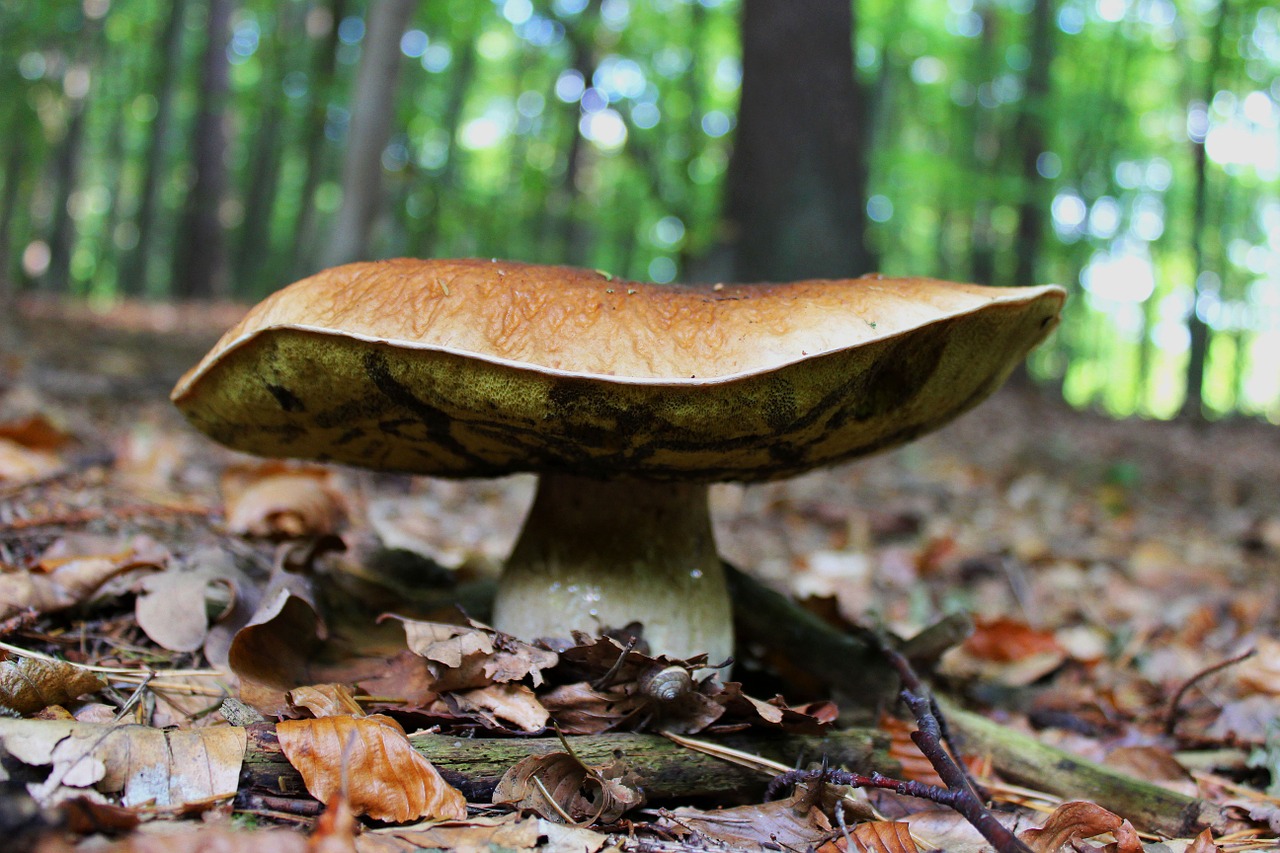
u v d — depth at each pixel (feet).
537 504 6.79
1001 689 8.39
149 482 10.93
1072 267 62.28
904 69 65.92
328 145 68.74
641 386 4.62
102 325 36.78
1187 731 7.82
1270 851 5.34
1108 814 5.09
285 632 6.06
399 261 5.38
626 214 45.75
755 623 7.41
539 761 4.93
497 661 5.63
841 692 7.25
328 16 43.93
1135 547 16.19
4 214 72.18
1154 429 42.65
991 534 16.28
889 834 4.90
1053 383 72.38
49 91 67.15
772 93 25.31
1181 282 92.02
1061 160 58.29
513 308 4.86
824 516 16.70
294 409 5.52
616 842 4.66
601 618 6.34
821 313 4.93
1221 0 56.49
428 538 12.32
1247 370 107.24
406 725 5.48
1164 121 70.59
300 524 8.62
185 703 5.57
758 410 4.95
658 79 58.44
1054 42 52.80
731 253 25.86
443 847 4.25
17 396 15.72
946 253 75.72
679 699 5.59
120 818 3.93
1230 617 11.59
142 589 6.63
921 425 6.29
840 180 25.36
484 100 85.97
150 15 75.20
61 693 5.14
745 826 5.03
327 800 4.46
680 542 6.63
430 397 5.01
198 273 63.72
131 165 95.35
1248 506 22.52
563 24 40.63
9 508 8.31
